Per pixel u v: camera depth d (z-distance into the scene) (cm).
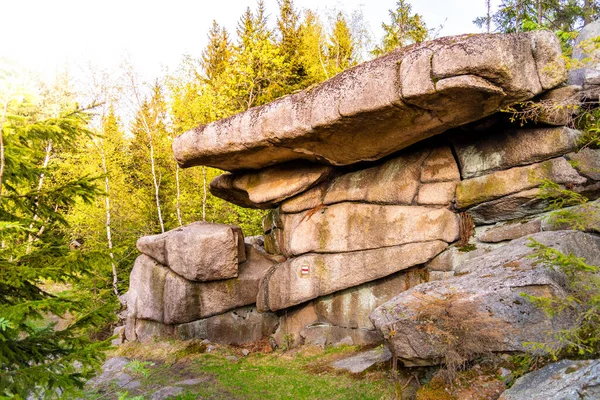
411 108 759
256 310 1253
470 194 891
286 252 1198
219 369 1013
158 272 1293
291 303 1106
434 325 614
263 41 2144
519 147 845
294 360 1005
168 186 2328
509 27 1958
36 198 491
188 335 1222
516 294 600
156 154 2117
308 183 1105
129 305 1362
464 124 862
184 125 1967
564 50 984
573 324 562
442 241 913
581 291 576
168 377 999
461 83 674
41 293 539
